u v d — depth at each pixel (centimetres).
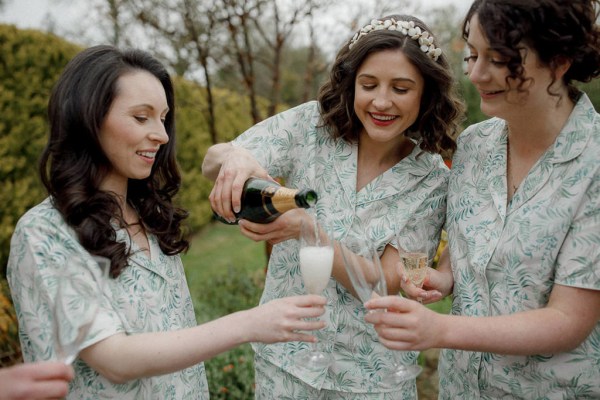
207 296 518
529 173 154
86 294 117
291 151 201
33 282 128
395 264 190
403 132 199
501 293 156
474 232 164
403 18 181
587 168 141
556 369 150
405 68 172
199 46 485
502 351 138
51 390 105
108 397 137
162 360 122
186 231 175
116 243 140
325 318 184
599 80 296
